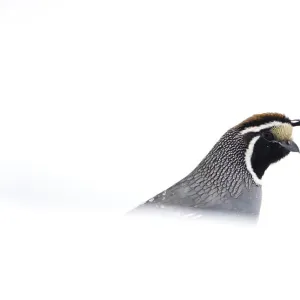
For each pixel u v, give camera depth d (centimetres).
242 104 1756
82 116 1688
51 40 2642
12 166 1167
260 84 1881
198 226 714
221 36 2416
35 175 1130
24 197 873
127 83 2036
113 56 2394
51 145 1400
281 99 1783
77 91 1966
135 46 2453
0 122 1591
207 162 884
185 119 1644
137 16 2805
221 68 2070
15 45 2542
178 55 2305
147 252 634
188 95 1861
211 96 1812
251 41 2327
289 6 2655
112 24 2750
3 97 1859
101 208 838
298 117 1638
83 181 1125
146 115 1673
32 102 1819
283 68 2014
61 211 739
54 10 2947
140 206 850
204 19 2634
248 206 880
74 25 2802
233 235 701
